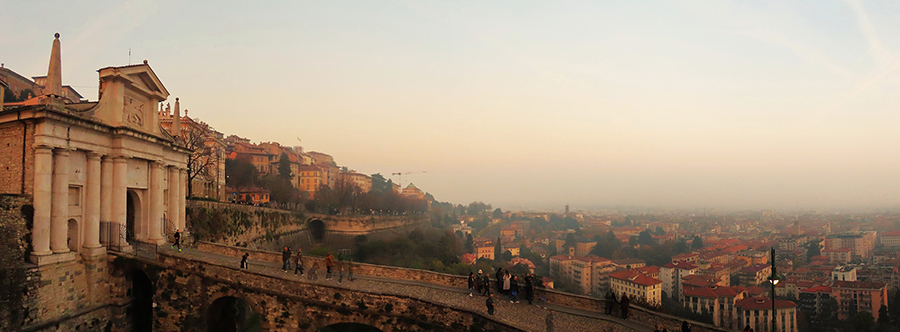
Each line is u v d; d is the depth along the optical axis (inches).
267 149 7691.9
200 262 1339.8
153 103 1739.7
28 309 1232.2
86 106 1565.0
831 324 4557.1
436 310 1138.0
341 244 4628.4
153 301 1382.9
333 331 1754.4
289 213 3791.8
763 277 6717.5
